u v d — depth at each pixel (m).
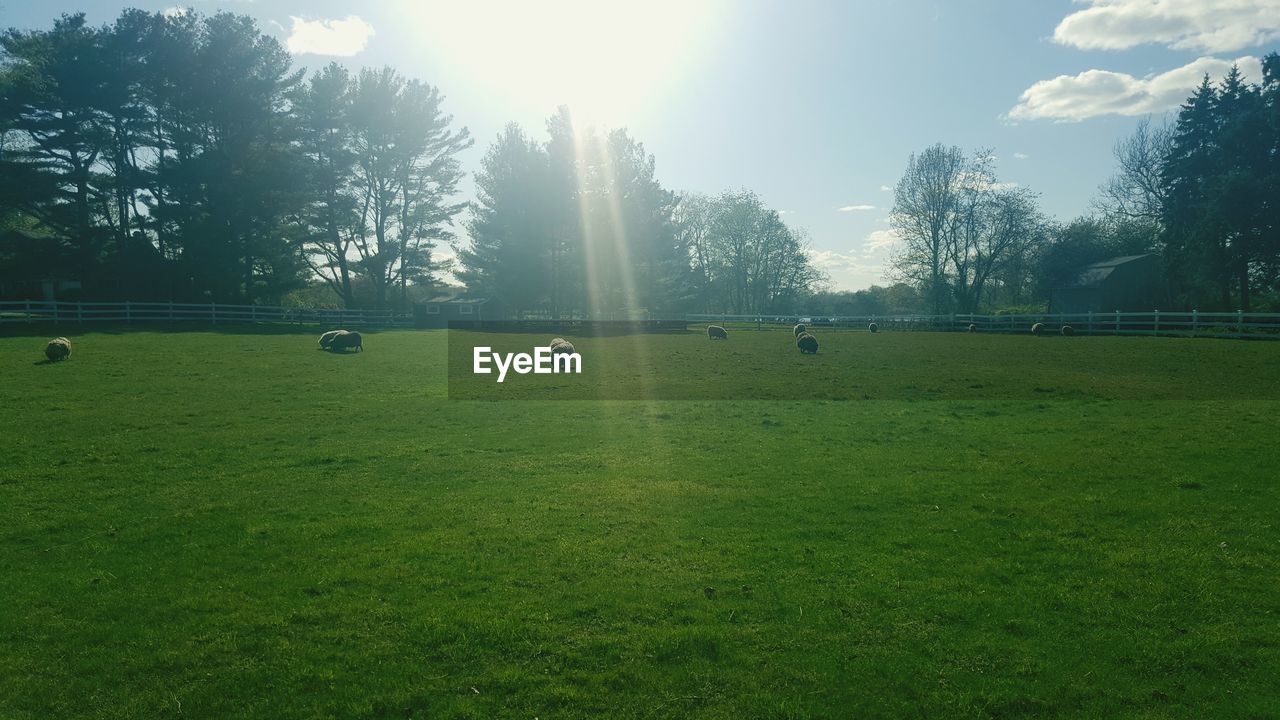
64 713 5.41
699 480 12.12
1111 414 18.52
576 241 74.44
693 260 104.06
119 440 15.36
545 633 6.50
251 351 34.75
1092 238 71.50
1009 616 6.80
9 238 49.94
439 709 5.41
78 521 9.84
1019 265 72.81
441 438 15.98
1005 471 12.48
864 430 16.84
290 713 5.38
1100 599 7.13
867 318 64.88
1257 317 43.84
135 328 45.25
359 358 33.25
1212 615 6.77
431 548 8.70
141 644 6.39
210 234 54.44
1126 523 9.46
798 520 9.82
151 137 55.03
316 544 8.91
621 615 6.87
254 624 6.73
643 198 75.75
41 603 7.23
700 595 7.30
